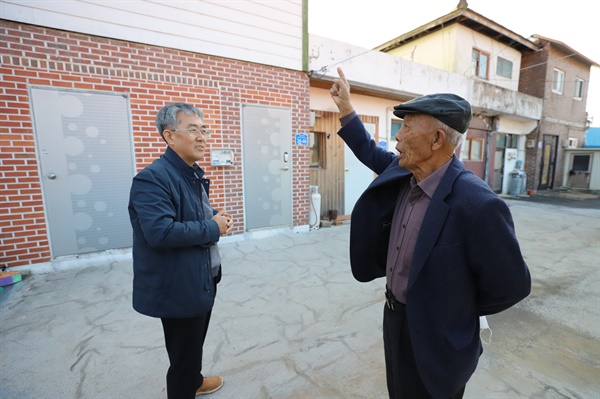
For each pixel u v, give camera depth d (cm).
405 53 1052
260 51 485
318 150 655
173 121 140
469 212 92
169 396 149
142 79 396
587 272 390
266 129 507
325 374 200
